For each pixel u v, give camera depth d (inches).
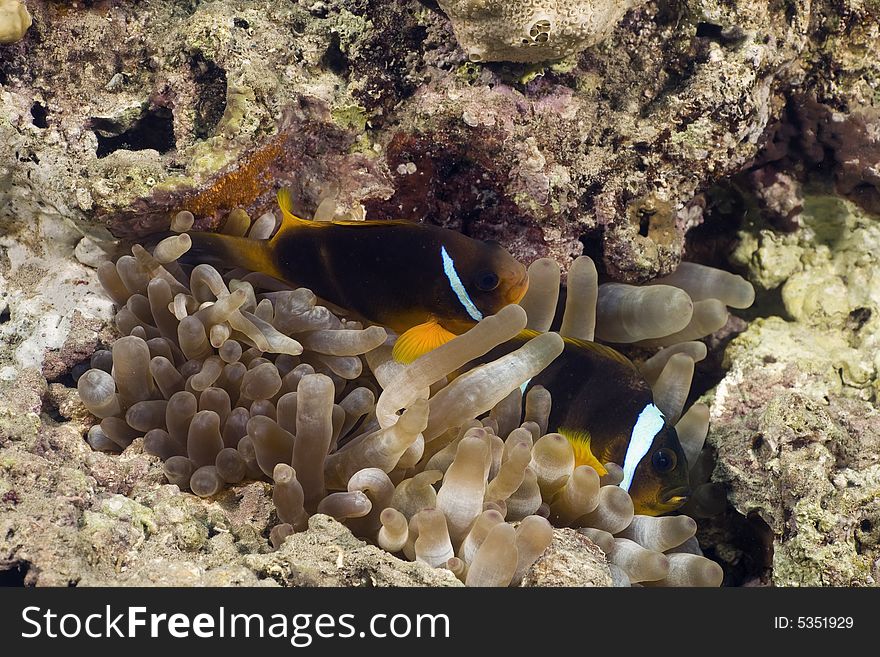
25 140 21.8
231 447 20.5
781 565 21.5
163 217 21.7
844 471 21.8
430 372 19.8
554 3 21.5
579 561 19.8
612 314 23.1
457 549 19.8
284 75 22.2
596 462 21.6
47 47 22.1
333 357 21.0
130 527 19.6
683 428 22.5
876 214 24.5
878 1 23.5
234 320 20.5
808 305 24.6
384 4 22.3
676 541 20.9
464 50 22.2
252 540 20.1
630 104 23.3
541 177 22.6
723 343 24.7
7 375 21.3
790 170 24.7
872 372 23.9
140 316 21.4
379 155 22.6
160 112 22.4
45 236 22.0
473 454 19.3
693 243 25.4
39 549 18.9
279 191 21.3
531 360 20.1
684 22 23.1
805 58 23.9
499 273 21.1
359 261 21.3
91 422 21.2
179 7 22.5
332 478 20.2
